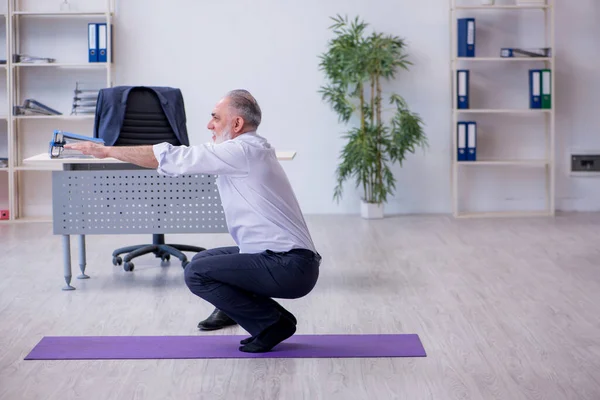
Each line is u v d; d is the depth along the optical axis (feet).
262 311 11.41
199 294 11.35
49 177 24.06
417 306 14.05
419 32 23.79
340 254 18.48
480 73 24.08
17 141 23.66
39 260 17.90
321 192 24.25
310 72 23.80
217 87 23.80
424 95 24.00
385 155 24.12
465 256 18.15
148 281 15.93
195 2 23.54
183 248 17.78
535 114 24.29
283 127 23.99
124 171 14.96
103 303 14.32
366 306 14.06
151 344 11.97
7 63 22.56
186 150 11.12
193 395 10.01
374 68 22.71
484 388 10.21
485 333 12.50
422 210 24.44
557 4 23.95
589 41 24.08
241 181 11.24
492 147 24.38
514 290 15.08
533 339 12.17
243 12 23.61
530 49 23.06
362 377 10.61
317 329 12.74
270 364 11.09
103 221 15.05
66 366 11.05
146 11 23.52
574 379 10.51
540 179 24.57
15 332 12.64
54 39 23.52
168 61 23.66
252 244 11.41
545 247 19.06
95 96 22.94
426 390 10.15
